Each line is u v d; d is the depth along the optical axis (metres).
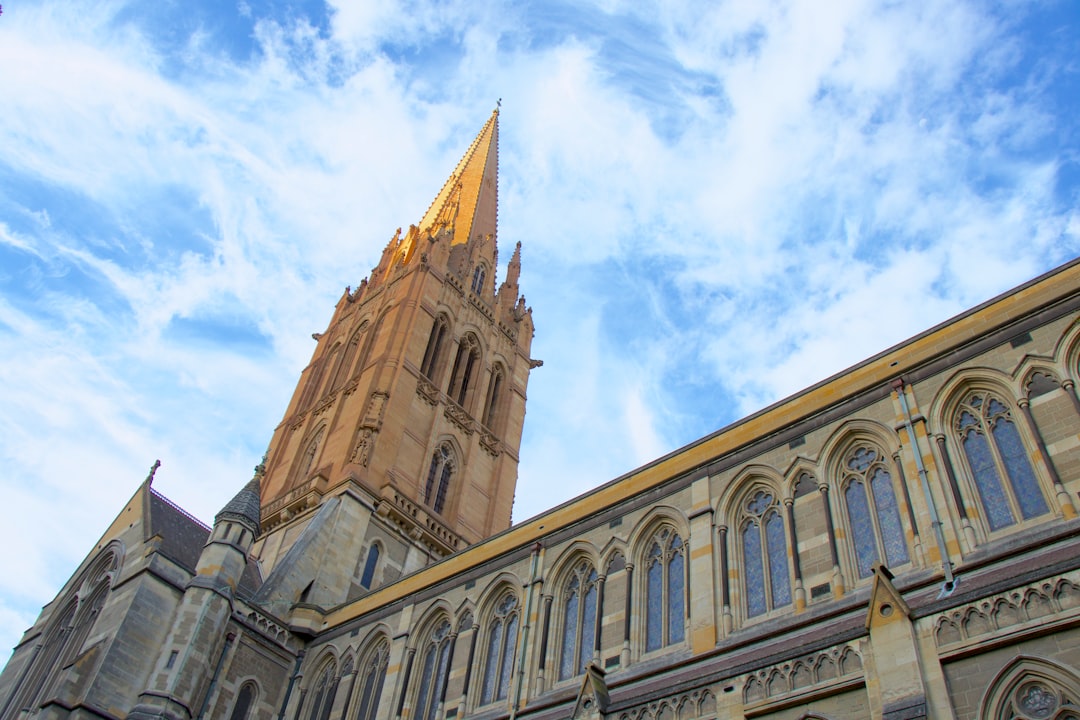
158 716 38.88
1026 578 23.95
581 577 38.09
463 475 68.81
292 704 45.50
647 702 30.47
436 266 77.62
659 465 37.97
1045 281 29.78
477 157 96.88
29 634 51.38
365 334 75.31
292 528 60.28
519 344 82.62
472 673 38.84
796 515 31.95
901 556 28.47
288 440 72.62
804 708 26.61
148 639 41.75
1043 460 26.59
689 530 34.69
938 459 28.83
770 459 33.94
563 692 34.50
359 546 57.00
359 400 66.25
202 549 49.75
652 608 34.56
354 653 45.25
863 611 27.48
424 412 68.38
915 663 24.44
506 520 70.50
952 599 25.02
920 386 30.83
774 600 30.91
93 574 49.59
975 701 23.14
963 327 30.98
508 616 39.84
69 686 39.00
